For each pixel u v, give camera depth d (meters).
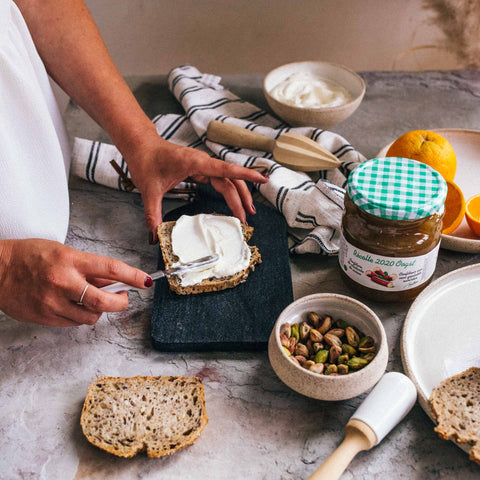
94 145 1.22
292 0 1.71
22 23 1.01
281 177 1.15
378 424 0.70
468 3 1.70
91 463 0.75
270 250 1.04
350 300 0.83
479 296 0.93
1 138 0.91
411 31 1.77
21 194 0.94
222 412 0.81
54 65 1.15
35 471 0.75
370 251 0.86
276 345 0.77
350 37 1.79
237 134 1.23
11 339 0.92
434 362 0.84
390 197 0.81
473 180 1.17
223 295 0.95
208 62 1.87
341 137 1.23
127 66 1.88
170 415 0.78
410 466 0.74
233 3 1.72
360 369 0.77
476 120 1.40
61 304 0.84
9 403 0.83
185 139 1.35
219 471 0.74
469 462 0.75
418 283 0.89
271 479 0.73
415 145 1.05
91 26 1.17
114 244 1.09
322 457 0.75
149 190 1.07
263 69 1.88
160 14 1.75
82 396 0.83
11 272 0.83
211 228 1.02
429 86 1.53
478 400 0.75
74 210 1.17
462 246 1.01
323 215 1.05
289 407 0.81
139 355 0.89
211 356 0.89
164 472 0.74
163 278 0.98
